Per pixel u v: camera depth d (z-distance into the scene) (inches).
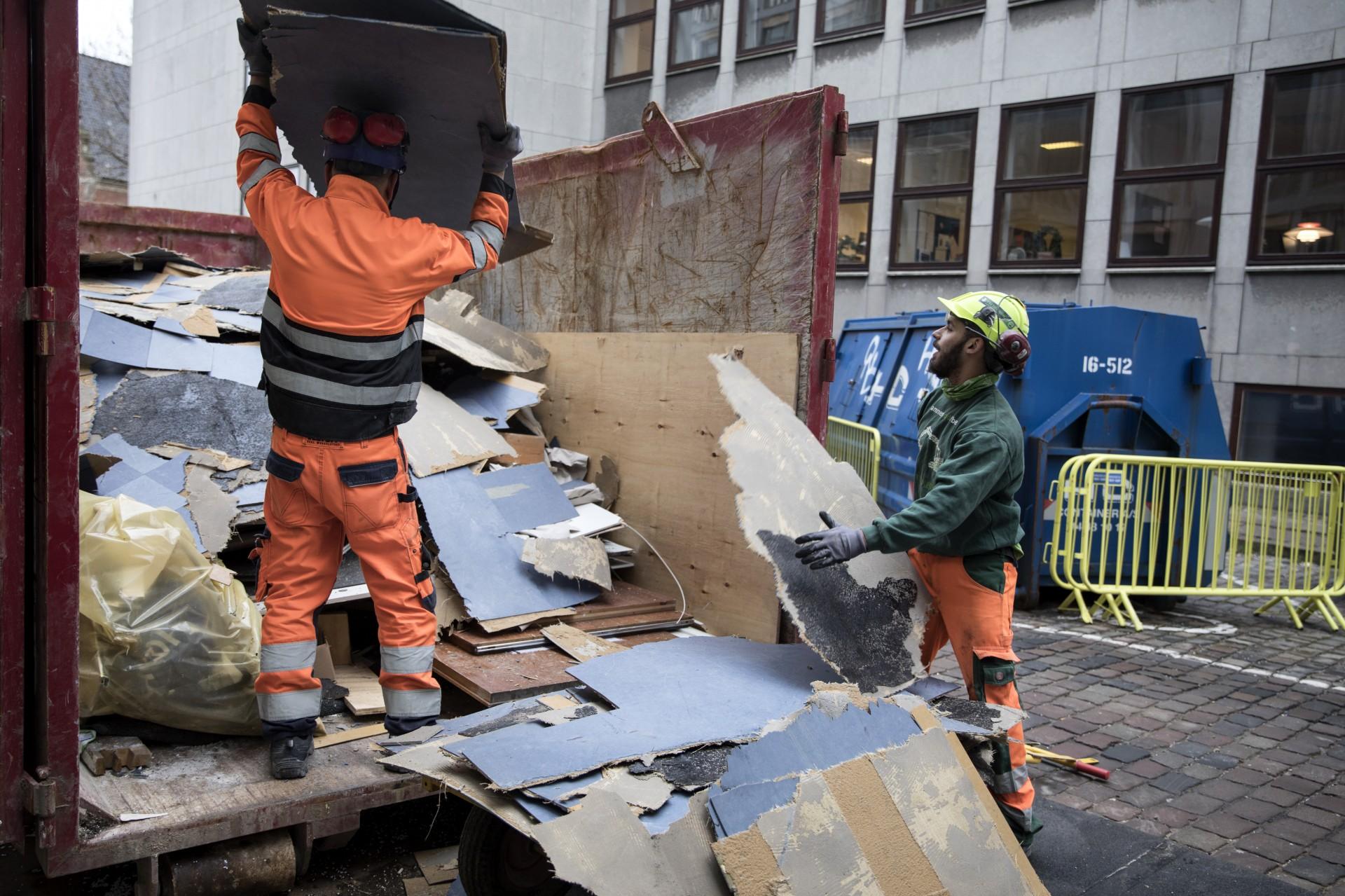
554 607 153.1
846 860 87.5
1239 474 291.4
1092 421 281.3
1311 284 430.3
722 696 112.7
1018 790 117.1
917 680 121.3
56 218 85.2
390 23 93.7
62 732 89.0
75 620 89.0
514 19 573.0
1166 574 286.7
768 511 125.0
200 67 524.1
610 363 187.8
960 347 119.6
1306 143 431.2
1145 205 475.5
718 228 168.1
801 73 574.9
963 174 530.0
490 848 102.0
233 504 147.1
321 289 100.3
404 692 113.4
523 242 156.2
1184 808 152.7
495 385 197.0
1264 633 270.1
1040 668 227.1
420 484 159.0
